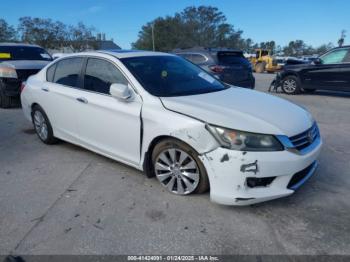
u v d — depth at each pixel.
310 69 10.49
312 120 3.46
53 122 4.74
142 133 3.41
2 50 8.85
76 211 3.13
